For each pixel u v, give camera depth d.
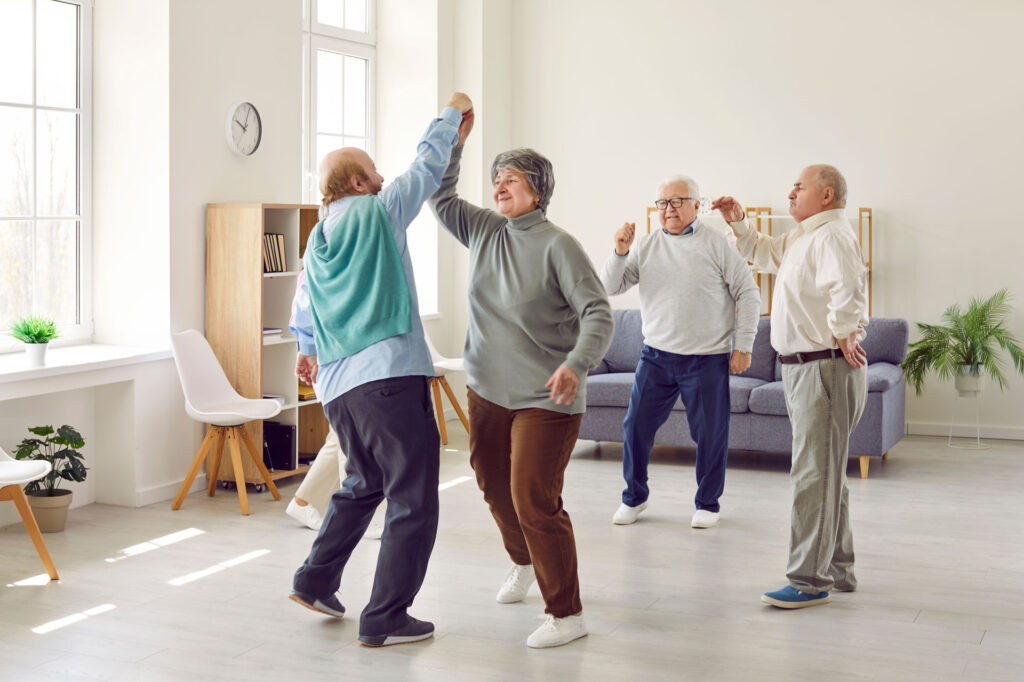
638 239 5.12
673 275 4.97
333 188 3.46
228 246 5.64
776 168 7.89
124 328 5.63
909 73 7.52
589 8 8.32
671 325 4.97
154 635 3.55
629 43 8.23
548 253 3.34
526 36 8.52
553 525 3.42
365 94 8.04
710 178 8.08
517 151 3.42
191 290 5.64
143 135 5.50
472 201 8.23
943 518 5.15
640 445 5.06
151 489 5.44
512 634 3.56
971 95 7.40
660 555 4.53
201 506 5.38
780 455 6.84
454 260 8.30
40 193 5.37
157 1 5.41
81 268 5.61
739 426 6.38
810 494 3.78
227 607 3.83
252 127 5.99
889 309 7.65
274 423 5.91
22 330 4.82
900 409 6.60
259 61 6.05
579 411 3.42
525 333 3.38
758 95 7.91
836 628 3.62
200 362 5.50
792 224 7.88
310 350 3.87
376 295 3.32
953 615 3.75
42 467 4.17
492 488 3.63
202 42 5.63
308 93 7.38
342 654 3.38
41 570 4.27
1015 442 7.27
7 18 5.15
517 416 3.43
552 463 3.38
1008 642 3.48
